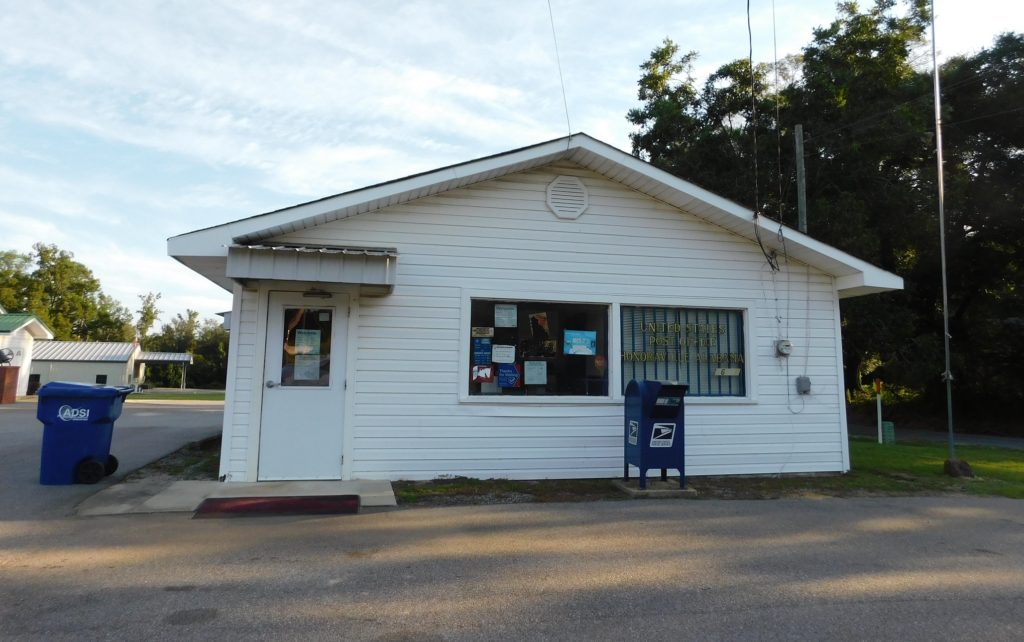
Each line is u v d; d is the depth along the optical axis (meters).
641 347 9.04
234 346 7.73
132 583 4.38
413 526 6.00
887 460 11.19
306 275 7.20
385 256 7.37
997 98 21.27
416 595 4.25
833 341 9.66
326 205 7.64
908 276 22.84
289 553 5.11
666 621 3.90
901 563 5.14
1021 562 5.23
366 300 8.13
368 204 7.95
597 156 8.54
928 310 24.95
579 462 8.55
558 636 3.67
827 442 9.45
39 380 37.84
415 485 7.76
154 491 7.10
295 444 7.79
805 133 20.05
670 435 7.88
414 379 8.16
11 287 57.25
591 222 8.94
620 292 8.95
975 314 24.42
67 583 4.36
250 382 7.73
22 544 5.21
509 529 5.96
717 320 9.39
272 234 7.82
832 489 8.23
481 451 8.28
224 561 4.88
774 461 9.20
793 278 9.59
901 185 20.05
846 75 19.98
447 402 8.23
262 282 7.61
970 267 23.55
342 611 3.97
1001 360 23.08
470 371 8.44
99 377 39.31
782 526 6.26
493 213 8.62
